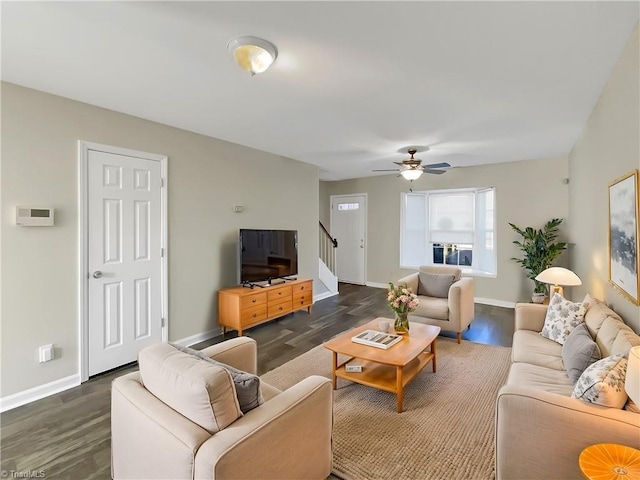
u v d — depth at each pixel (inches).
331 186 306.0
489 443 79.4
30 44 75.7
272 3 61.2
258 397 57.7
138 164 126.9
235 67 87.0
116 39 73.8
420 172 170.9
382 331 118.6
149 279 131.6
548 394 60.6
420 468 71.3
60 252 106.5
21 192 98.3
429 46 76.4
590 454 51.0
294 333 161.9
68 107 107.7
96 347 115.6
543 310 119.3
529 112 119.7
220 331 161.0
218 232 159.5
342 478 68.7
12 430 85.4
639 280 74.6
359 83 95.9
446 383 110.0
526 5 61.8
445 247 252.7
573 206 174.9
